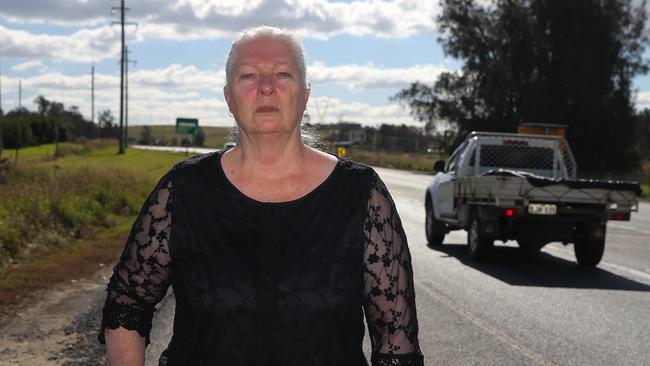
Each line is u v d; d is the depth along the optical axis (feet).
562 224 42.78
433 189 53.26
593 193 41.78
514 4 195.62
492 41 201.57
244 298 7.73
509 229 42.75
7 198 56.95
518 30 192.75
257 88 8.08
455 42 205.57
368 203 8.07
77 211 57.82
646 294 34.73
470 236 45.75
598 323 28.37
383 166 222.28
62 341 23.58
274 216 7.95
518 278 38.88
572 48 185.78
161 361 8.35
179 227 8.06
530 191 41.60
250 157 8.21
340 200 8.05
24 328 25.25
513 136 49.60
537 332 26.73
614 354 23.90
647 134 264.31
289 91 8.14
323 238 7.89
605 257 48.01
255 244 7.89
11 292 31.32
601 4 191.72
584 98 186.29
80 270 37.68
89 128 557.74
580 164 189.16
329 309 7.76
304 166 8.27
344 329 7.87
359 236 7.97
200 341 7.82
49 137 403.54
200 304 7.81
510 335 26.22
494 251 50.16
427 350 24.04
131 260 8.29
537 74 192.13
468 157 49.29
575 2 187.11
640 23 191.11
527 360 23.07
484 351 24.02
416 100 210.59
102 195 71.36
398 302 8.07
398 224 8.25
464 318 28.86
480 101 204.03
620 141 189.06
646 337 26.23
